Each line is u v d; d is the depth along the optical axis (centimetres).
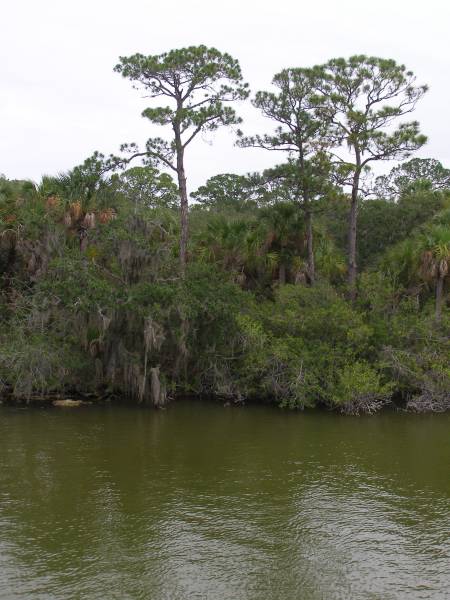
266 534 1150
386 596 925
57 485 1414
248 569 1005
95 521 1200
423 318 2545
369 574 995
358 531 1171
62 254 2516
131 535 1135
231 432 1961
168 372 2453
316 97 3044
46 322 2344
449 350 2428
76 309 2200
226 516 1238
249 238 3019
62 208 2702
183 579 966
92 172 2822
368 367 2305
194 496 1354
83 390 2459
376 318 2550
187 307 2314
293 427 2048
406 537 1145
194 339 2441
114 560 1029
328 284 2809
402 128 3025
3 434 1878
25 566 1002
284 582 964
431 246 2602
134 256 2439
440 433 1984
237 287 2575
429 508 1299
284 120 3133
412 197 4228
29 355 2227
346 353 2366
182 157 2916
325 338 2466
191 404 2405
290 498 1349
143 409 2281
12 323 2389
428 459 1675
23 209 2658
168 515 1238
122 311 2239
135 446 1769
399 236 3988
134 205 3086
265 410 2320
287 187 3084
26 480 1445
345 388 2236
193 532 1153
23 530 1151
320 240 3312
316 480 1481
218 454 1702
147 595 912
